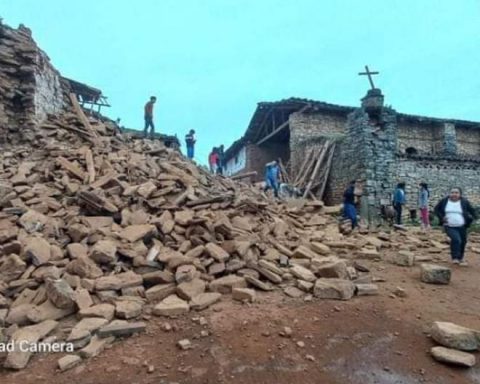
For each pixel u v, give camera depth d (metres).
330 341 4.09
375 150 15.33
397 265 7.26
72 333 3.99
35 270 5.18
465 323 4.54
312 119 20.33
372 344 4.04
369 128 15.44
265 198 12.49
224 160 32.22
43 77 11.95
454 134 20.97
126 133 14.55
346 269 6.04
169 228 6.87
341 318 4.63
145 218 7.15
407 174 15.90
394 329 4.38
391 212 14.52
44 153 10.01
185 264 5.72
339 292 5.23
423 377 3.47
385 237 9.59
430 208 15.82
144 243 6.44
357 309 4.92
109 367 3.58
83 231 6.21
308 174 18.44
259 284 5.54
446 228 7.74
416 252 8.55
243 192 12.25
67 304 4.52
